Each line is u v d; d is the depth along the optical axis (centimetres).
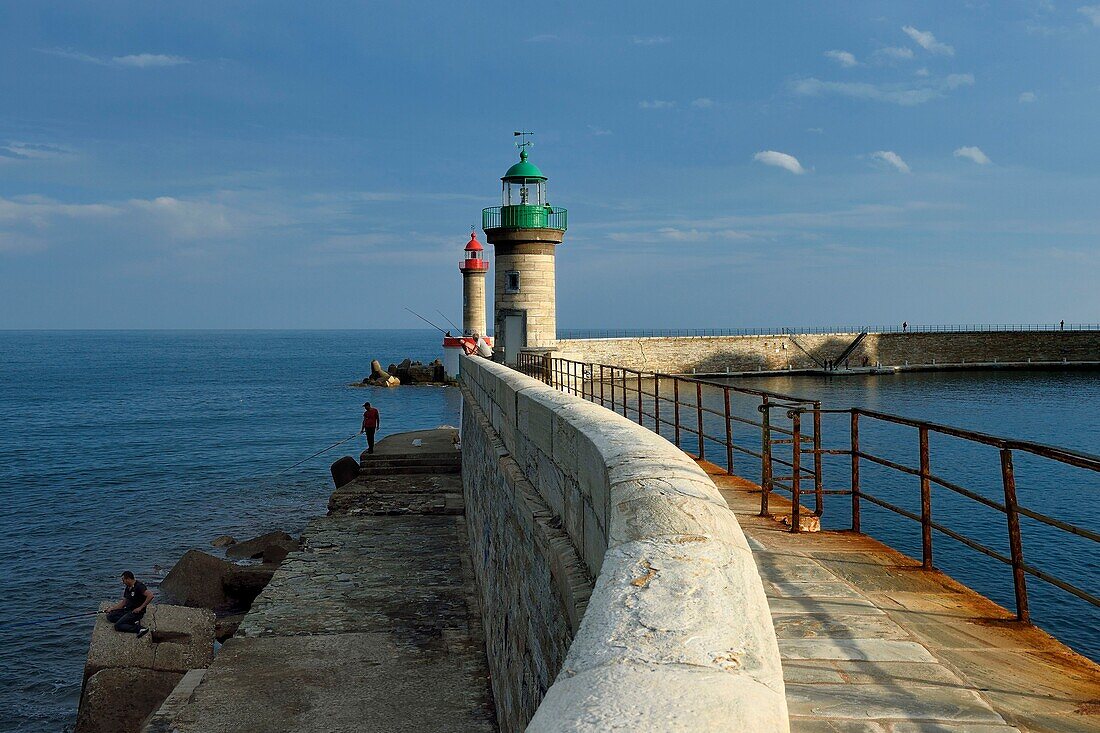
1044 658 430
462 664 1032
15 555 2339
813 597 529
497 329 3334
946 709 360
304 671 1017
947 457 2988
